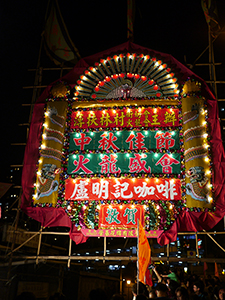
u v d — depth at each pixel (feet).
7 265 39.11
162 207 35.53
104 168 37.47
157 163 37.11
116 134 38.88
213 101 39.32
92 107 40.47
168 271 31.81
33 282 48.26
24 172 38.58
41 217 37.32
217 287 24.03
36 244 52.26
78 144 38.99
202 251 80.89
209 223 35.47
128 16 44.86
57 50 47.85
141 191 36.17
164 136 38.24
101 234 35.45
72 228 36.27
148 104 39.63
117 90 41.39
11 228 39.45
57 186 37.27
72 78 42.63
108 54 42.63
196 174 35.99
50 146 38.81
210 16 44.24
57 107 40.50
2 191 39.99
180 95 39.73
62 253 68.80
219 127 38.22
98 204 36.24
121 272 75.72
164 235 35.35
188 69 40.91
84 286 61.57
